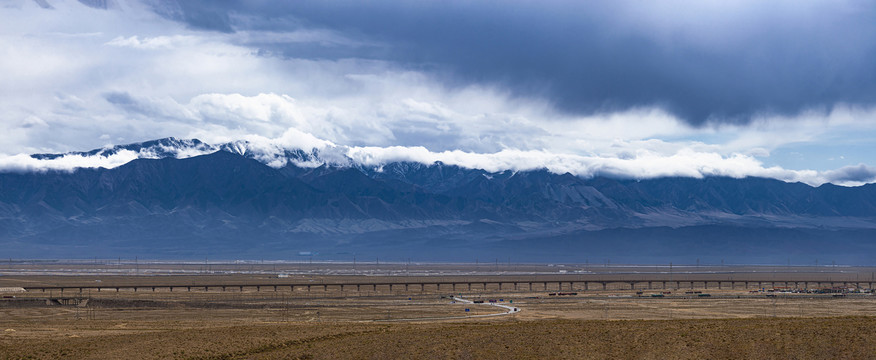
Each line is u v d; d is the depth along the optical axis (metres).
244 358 116.25
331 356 112.94
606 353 107.00
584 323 136.62
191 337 137.50
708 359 102.06
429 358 108.56
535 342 114.00
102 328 185.25
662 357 103.81
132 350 123.19
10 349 128.88
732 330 114.56
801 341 104.94
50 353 123.94
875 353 98.38
